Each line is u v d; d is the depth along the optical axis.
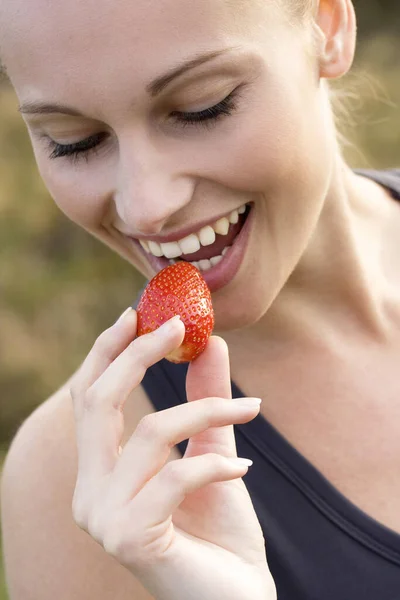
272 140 0.53
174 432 0.50
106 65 0.50
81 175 0.55
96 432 0.51
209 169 0.53
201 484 0.49
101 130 0.53
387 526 0.60
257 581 0.52
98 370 0.52
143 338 0.51
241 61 0.52
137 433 0.50
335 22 0.58
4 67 0.53
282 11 0.53
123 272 1.71
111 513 0.49
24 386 1.58
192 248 0.56
